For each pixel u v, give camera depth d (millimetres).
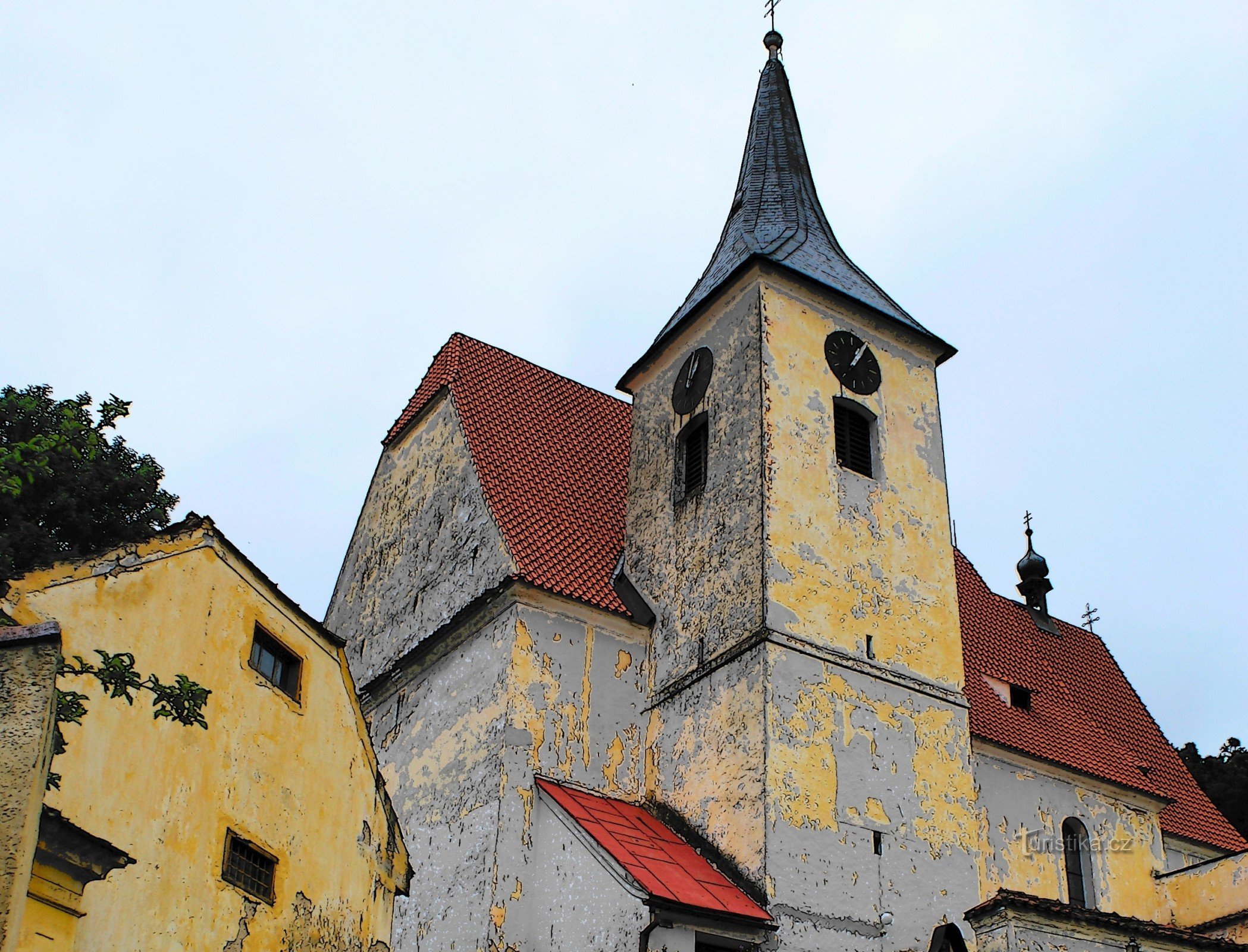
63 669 13953
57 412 29234
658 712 27094
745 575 26203
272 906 16984
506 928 23547
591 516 30578
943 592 28406
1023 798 29562
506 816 24562
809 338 28984
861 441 29000
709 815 24797
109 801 14156
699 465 29203
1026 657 35344
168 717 15336
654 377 32000
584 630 27391
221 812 16203
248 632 17547
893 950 23828
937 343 31016
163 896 14766
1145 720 36656
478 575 28453
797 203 33531
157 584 15727
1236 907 29203
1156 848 31688
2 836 10602
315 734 18922
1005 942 22578
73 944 12938
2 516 28219
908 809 25422
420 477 32688
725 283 29516
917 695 26750
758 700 24641
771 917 22641
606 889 22453
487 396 32562
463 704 27016
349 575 34812
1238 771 53938
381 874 20781
